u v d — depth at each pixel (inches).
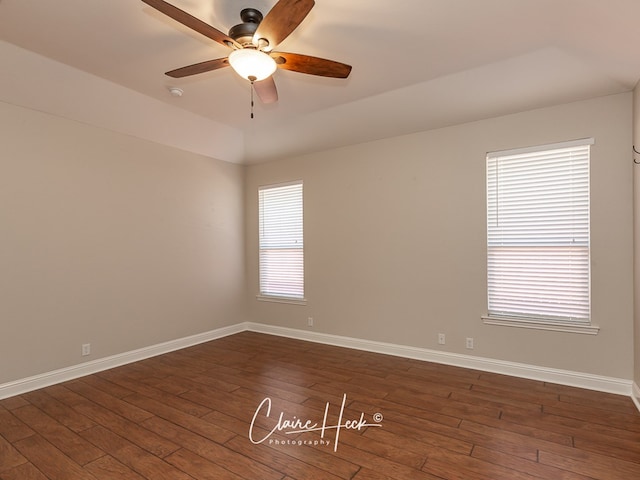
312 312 181.3
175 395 116.6
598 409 102.9
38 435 92.0
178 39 99.4
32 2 82.9
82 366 134.3
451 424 96.0
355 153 166.7
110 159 143.9
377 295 160.7
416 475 75.0
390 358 152.6
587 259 118.4
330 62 84.1
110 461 80.8
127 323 149.1
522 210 129.5
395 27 93.7
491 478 73.7
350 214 168.1
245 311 204.7
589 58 101.3
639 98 102.7
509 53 106.7
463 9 86.2
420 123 144.3
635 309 108.3
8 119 116.4
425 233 148.1
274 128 172.2
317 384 125.0
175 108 149.3
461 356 140.6
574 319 120.6
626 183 111.7
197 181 179.3
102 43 101.1
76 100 126.1
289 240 190.9
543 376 124.6
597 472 75.1
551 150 123.9
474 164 137.5
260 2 83.0
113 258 144.7
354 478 74.3
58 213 128.5
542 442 86.6
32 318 121.5
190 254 175.6
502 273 133.4
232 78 124.0
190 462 80.3
